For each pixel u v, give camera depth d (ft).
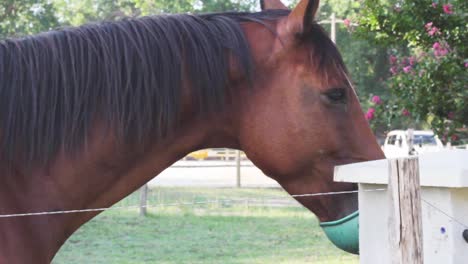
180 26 7.60
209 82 7.50
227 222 29.73
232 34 7.65
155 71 7.31
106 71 7.18
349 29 18.86
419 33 17.08
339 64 7.84
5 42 7.27
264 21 7.98
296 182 7.86
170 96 7.35
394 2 17.67
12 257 6.70
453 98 16.26
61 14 77.66
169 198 34.88
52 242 7.06
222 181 50.72
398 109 17.75
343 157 7.72
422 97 16.81
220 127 7.73
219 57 7.55
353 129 7.80
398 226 5.37
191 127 7.62
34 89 6.95
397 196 5.38
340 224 7.82
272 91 7.65
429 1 16.76
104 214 31.17
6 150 6.80
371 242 6.46
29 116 6.90
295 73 7.65
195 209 32.91
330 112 7.69
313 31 7.80
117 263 21.42
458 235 5.79
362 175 6.37
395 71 18.61
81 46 7.24
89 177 7.19
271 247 24.34
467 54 16.70
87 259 21.93
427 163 6.07
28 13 72.59
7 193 6.81
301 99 7.62
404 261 5.32
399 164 5.39
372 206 6.47
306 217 31.53
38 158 6.96
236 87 7.64
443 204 5.85
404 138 58.13
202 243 24.99
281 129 7.61
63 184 7.09
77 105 7.07
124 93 7.19
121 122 7.17
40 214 6.81
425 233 6.01
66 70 7.11
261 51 7.72
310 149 7.64
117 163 7.28
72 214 7.21
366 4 17.62
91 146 7.14
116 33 7.41
